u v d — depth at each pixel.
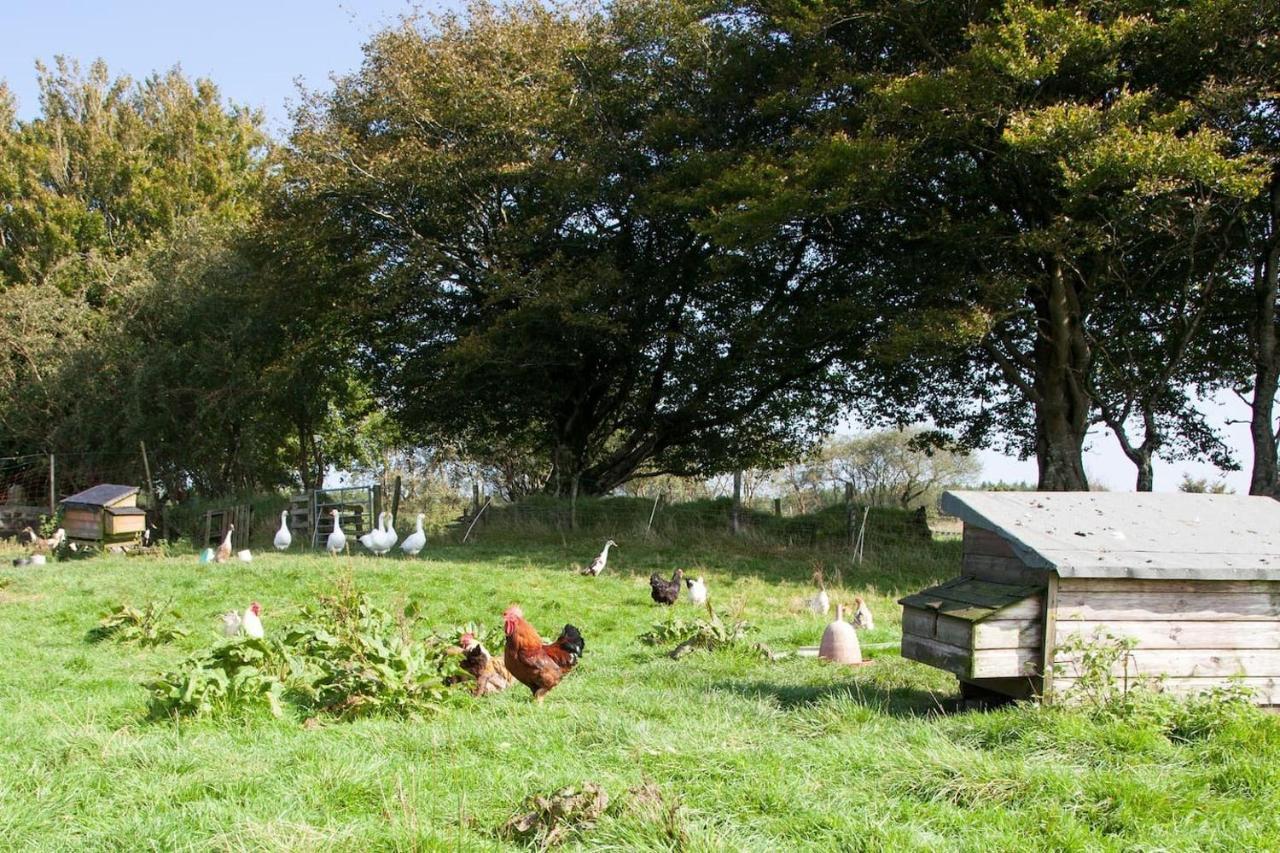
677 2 26.16
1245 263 24.34
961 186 23.67
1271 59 20.08
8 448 36.94
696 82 27.80
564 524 27.84
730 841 4.60
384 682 7.84
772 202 20.75
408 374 30.70
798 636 12.92
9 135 44.94
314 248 29.31
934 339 21.11
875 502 33.81
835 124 23.33
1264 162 20.56
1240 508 8.44
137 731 7.07
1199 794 5.21
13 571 18.31
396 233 29.45
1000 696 8.15
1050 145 18.72
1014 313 22.12
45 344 35.31
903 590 19.14
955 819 4.96
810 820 4.92
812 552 24.19
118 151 44.00
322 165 27.44
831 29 24.41
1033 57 18.92
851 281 27.62
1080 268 23.89
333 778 5.55
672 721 7.23
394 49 27.94
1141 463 24.05
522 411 33.34
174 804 5.33
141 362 33.19
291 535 26.05
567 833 4.76
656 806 4.87
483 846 4.60
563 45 28.02
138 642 12.44
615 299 28.50
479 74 27.22
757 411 33.38
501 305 29.59
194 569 17.98
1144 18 19.67
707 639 11.95
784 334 26.78
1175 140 17.70
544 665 8.51
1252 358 24.92
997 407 31.23
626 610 16.02
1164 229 20.91
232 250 34.44
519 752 6.21
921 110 20.62
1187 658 7.33
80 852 4.64
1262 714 6.41
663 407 32.97
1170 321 25.86
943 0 21.89
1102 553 7.19
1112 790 5.20
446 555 22.73
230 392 33.06
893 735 6.62
